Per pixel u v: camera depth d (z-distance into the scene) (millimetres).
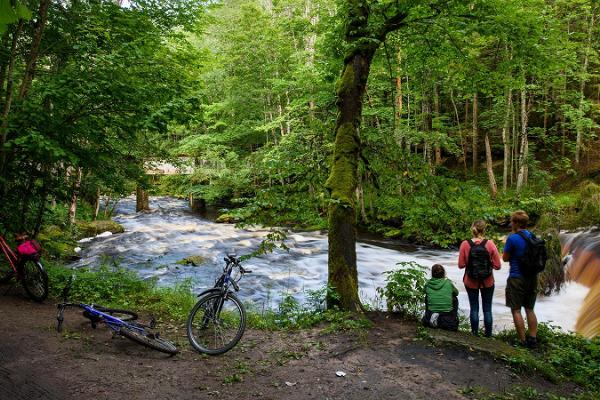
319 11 10836
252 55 28469
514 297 5910
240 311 5000
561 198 21391
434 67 9023
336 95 7789
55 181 8586
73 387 3838
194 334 5164
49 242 13953
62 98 6887
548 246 10172
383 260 15477
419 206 7309
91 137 7750
